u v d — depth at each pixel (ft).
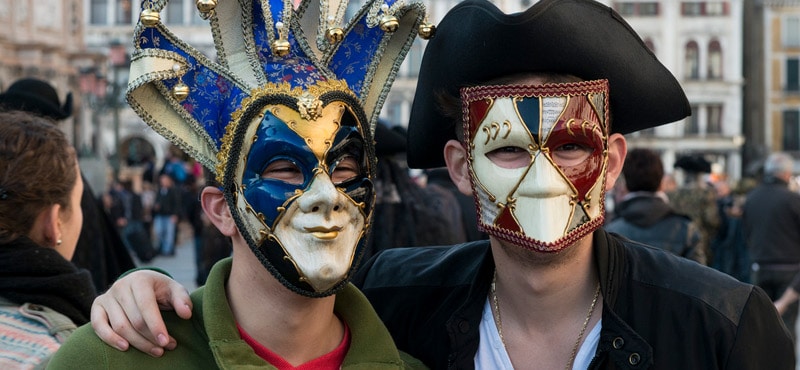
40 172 7.63
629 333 6.84
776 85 151.64
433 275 7.77
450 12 7.18
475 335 7.24
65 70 91.45
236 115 6.36
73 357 6.23
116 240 12.29
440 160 8.21
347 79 6.91
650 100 7.41
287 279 6.23
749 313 6.92
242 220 6.34
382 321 7.73
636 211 15.48
